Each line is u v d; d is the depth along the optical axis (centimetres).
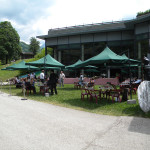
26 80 1349
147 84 633
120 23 2625
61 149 351
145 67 744
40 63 1373
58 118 600
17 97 1135
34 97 1130
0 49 5488
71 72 2791
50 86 1246
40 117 610
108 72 2405
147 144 374
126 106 785
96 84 1897
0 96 1187
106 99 1016
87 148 356
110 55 999
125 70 2292
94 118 604
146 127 493
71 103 905
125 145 370
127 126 505
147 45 2014
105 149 351
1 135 430
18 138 411
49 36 2972
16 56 6262
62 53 3003
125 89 941
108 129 480
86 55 2783
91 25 2830
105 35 2642
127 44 2519
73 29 2964
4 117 604
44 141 393
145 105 640
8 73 3878
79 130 471
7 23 5847
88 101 961
